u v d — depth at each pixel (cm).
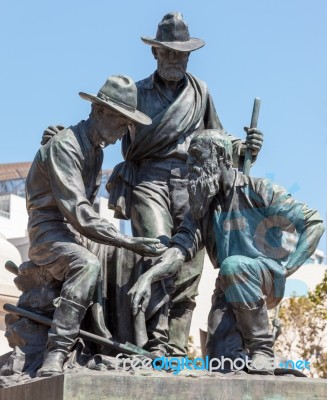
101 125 1046
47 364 994
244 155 1116
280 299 1027
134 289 1022
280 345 2192
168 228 1102
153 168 1125
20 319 1062
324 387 969
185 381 948
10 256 1936
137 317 1033
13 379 1017
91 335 1016
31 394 967
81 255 1020
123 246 1018
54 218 1048
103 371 962
